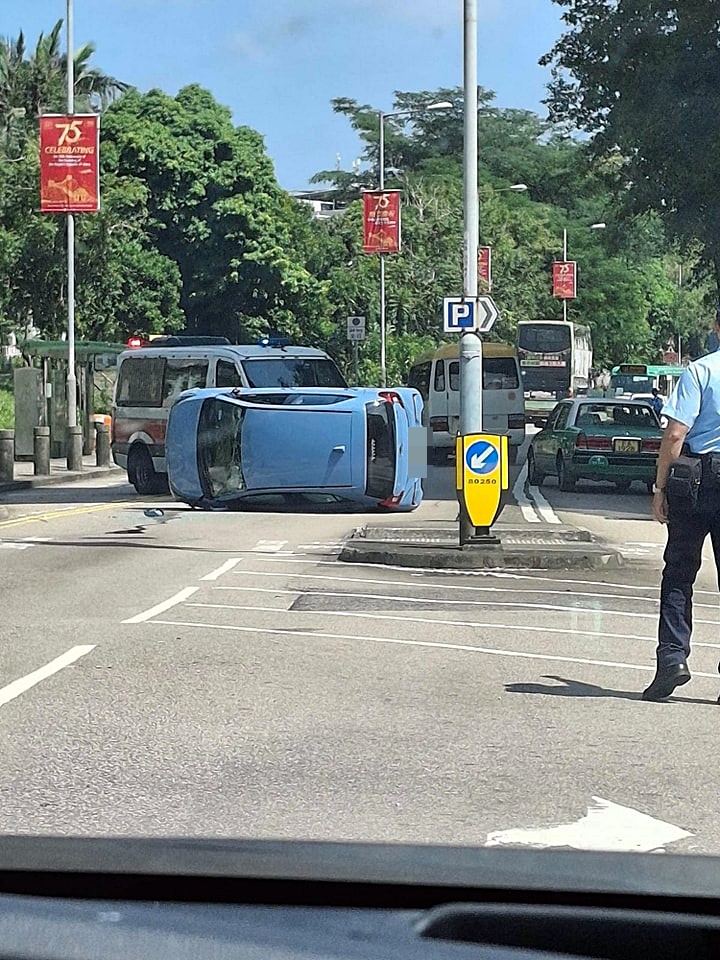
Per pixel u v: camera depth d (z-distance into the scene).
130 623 11.03
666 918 2.08
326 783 6.36
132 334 56.69
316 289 62.53
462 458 15.18
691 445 7.91
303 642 10.20
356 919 2.02
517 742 7.16
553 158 96.38
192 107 61.91
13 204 47.50
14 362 49.84
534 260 73.12
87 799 6.08
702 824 5.73
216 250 60.75
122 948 1.88
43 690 8.41
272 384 24.23
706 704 8.12
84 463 35.31
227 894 2.16
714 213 34.16
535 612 11.86
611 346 90.94
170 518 20.77
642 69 33.47
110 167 58.62
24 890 2.18
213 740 7.19
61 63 63.75
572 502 25.11
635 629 10.95
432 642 10.26
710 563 16.27
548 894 2.18
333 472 21.19
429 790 6.25
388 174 95.75
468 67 15.77
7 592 12.91
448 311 15.59
